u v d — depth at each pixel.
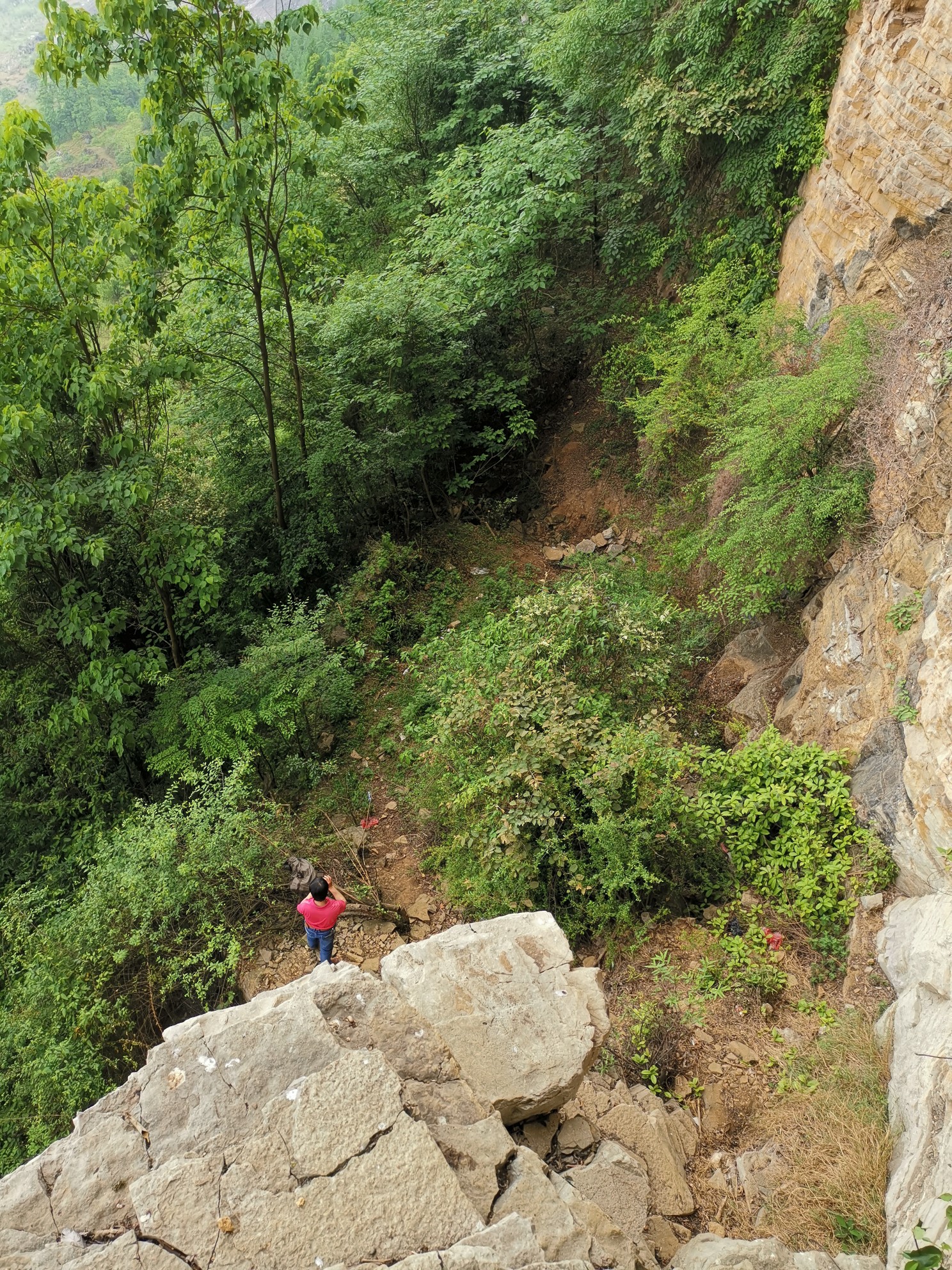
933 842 5.52
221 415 11.79
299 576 11.75
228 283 10.92
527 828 6.94
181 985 7.26
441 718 8.09
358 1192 3.21
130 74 9.19
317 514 11.87
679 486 10.93
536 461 13.46
